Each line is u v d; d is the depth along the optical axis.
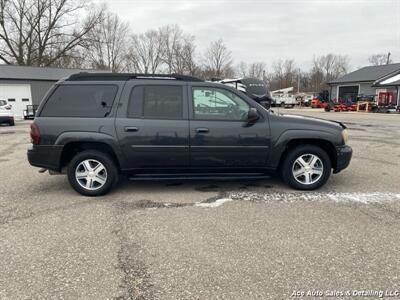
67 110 4.91
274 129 5.02
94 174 5.02
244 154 5.02
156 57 68.69
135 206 4.59
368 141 10.97
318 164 5.23
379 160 7.67
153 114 4.91
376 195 5.02
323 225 3.92
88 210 4.45
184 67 69.25
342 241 3.51
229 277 2.87
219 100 4.98
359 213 4.29
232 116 4.99
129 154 4.89
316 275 2.89
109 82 4.96
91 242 3.52
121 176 6.11
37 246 3.43
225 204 4.64
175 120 4.90
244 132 4.96
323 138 5.09
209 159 4.99
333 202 4.71
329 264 3.07
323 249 3.35
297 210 4.40
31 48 38.28
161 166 5.00
